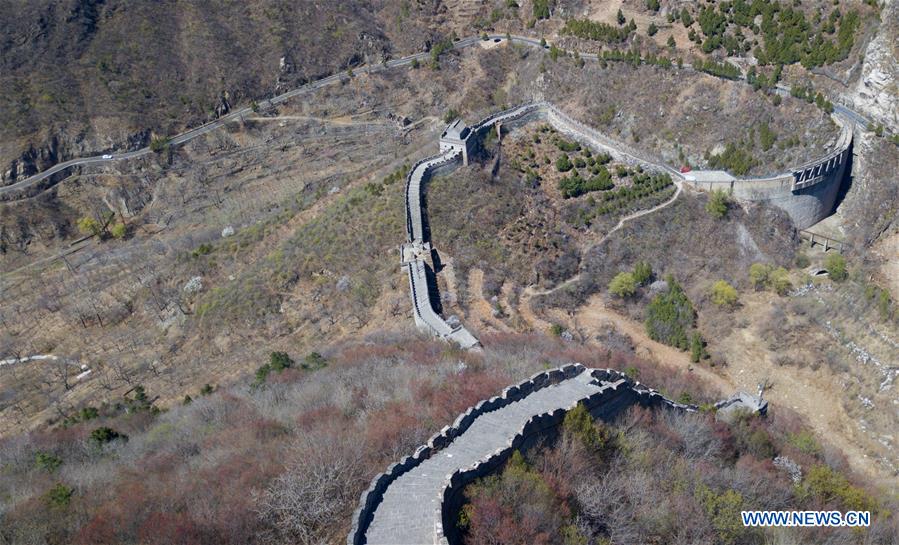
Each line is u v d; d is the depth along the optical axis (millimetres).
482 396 58719
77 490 56594
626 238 119312
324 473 48062
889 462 87938
